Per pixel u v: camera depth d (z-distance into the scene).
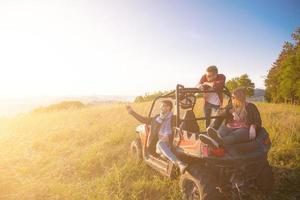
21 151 9.05
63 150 8.88
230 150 4.68
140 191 5.68
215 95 6.66
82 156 7.91
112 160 7.61
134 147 7.45
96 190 5.83
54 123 13.40
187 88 6.14
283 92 43.09
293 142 7.86
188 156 5.38
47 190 6.02
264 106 16.03
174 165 5.57
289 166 6.48
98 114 15.02
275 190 5.49
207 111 6.77
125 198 5.57
